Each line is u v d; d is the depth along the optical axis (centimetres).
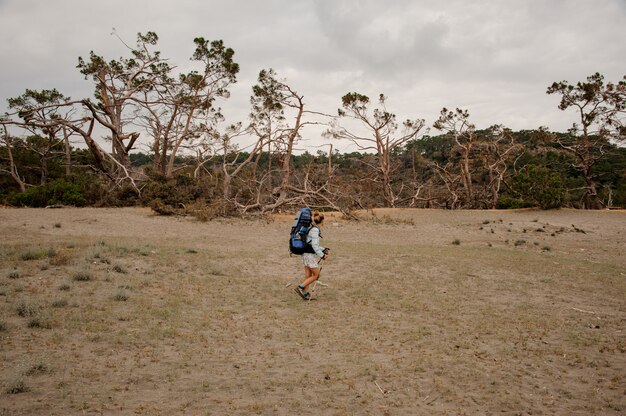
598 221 2644
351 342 647
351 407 443
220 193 3247
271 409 429
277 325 718
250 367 538
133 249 1245
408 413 436
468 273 1191
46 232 1664
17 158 4769
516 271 1247
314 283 999
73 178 3297
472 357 601
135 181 3462
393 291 977
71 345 563
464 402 465
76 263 1023
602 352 634
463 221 2692
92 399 423
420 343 652
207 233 1939
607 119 3925
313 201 3172
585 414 446
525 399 477
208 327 685
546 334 712
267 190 3244
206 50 3788
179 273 1040
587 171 4144
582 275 1223
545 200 3212
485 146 4841
